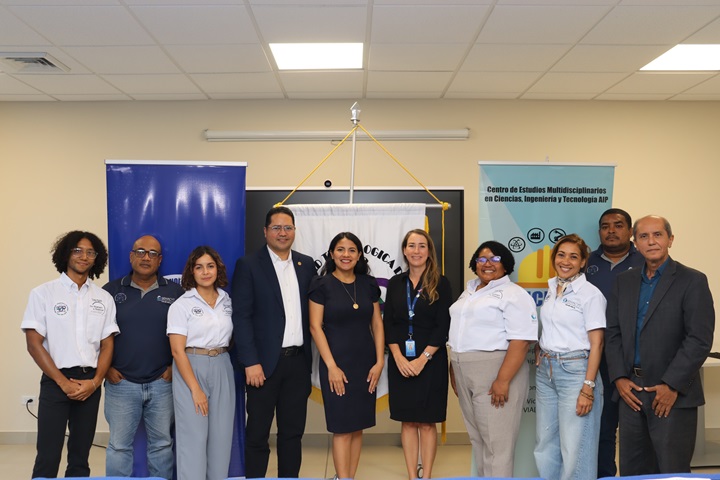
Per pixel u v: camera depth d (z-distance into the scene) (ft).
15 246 17.76
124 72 15.35
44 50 13.76
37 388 17.62
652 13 11.91
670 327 9.59
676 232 18.17
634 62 14.69
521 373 10.94
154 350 10.77
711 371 17.94
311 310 11.21
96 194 17.85
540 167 12.66
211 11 11.82
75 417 10.52
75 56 14.17
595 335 10.35
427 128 18.01
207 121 18.01
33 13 11.84
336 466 11.09
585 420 10.30
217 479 10.58
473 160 18.06
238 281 10.96
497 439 10.72
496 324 10.84
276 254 11.26
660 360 9.62
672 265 9.79
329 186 16.98
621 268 12.25
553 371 10.58
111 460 10.59
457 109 18.08
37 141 17.89
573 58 14.43
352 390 11.05
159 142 17.95
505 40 13.30
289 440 10.98
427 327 11.30
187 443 10.38
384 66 15.05
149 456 10.93
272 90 17.04
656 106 18.24
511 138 18.10
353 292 11.34
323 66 15.07
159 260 11.28
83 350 10.30
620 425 10.11
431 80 16.19
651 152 18.21
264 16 12.04
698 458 15.66
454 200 16.38
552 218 12.68
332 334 11.18
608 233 12.24
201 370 10.46
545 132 18.13
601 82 16.34
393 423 17.26
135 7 11.62
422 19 12.20
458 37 13.14
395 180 18.03
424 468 11.54
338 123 18.02
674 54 14.34
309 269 11.55
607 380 11.55
